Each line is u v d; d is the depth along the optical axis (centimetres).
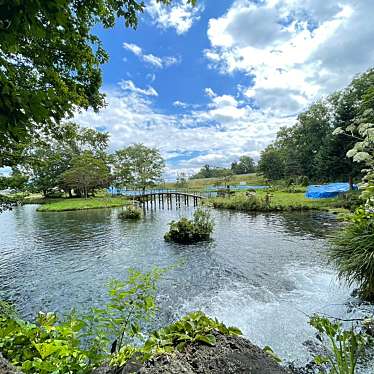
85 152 3997
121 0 306
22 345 140
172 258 934
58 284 740
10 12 87
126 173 4216
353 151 427
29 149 789
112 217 2098
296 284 635
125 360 125
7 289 717
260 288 632
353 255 426
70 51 451
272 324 448
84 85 562
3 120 95
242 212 2094
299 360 331
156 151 4281
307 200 2303
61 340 136
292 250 952
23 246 1212
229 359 129
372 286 427
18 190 828
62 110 120
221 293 615
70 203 3086
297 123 4434
